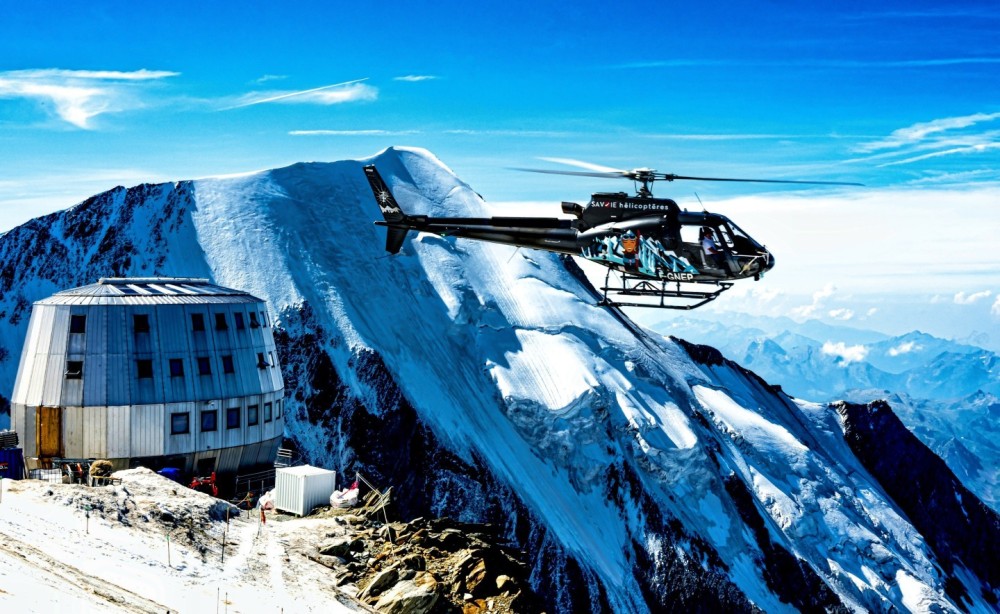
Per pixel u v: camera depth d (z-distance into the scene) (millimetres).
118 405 39344
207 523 29406
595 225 37438
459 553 29859
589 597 94938
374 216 138625
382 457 100375
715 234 35219
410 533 31281
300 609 23531
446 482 100312
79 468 35312
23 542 22328
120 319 40438
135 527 26797
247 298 45375
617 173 35281
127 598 20422
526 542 97500
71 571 21125
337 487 96562
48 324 40344
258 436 43406
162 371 40594
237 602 22656
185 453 40594
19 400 40281
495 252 144125
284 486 34938
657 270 36000
